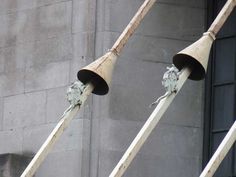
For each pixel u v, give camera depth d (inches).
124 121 946.1
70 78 955.3
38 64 975.0
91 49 952.3
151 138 949.8
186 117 960.3
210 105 963.3
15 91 980.6
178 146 954.1
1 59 991.6
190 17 975.0
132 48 960.3
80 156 935.7
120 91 950.4
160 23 968.9
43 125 960.9
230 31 969.5
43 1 983.0
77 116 943.0
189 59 758.5
